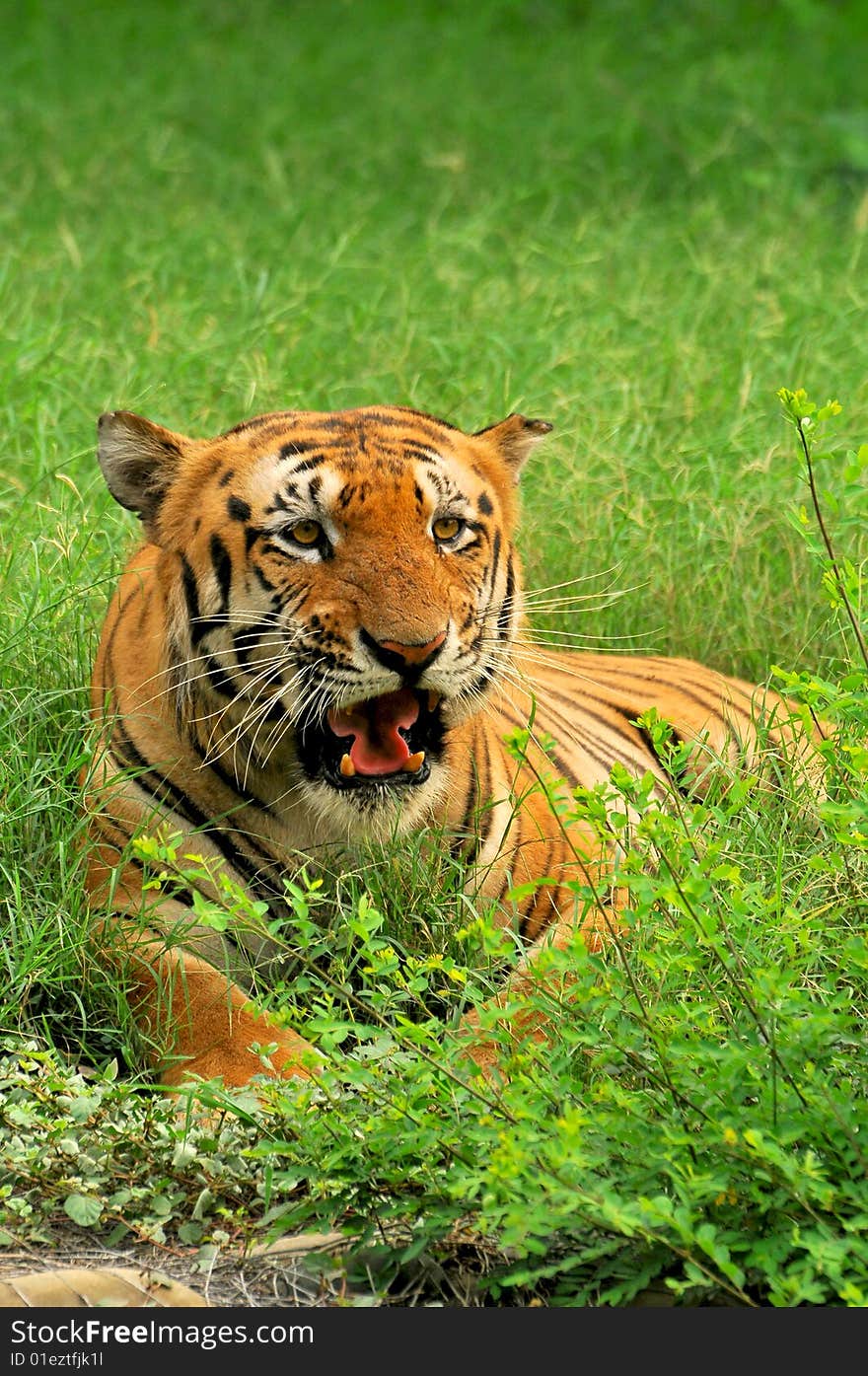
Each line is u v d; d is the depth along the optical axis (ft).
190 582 26.78
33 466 39.60
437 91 90.94
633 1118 19.08
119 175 74.38
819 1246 16.85
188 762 27.17
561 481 41.01
